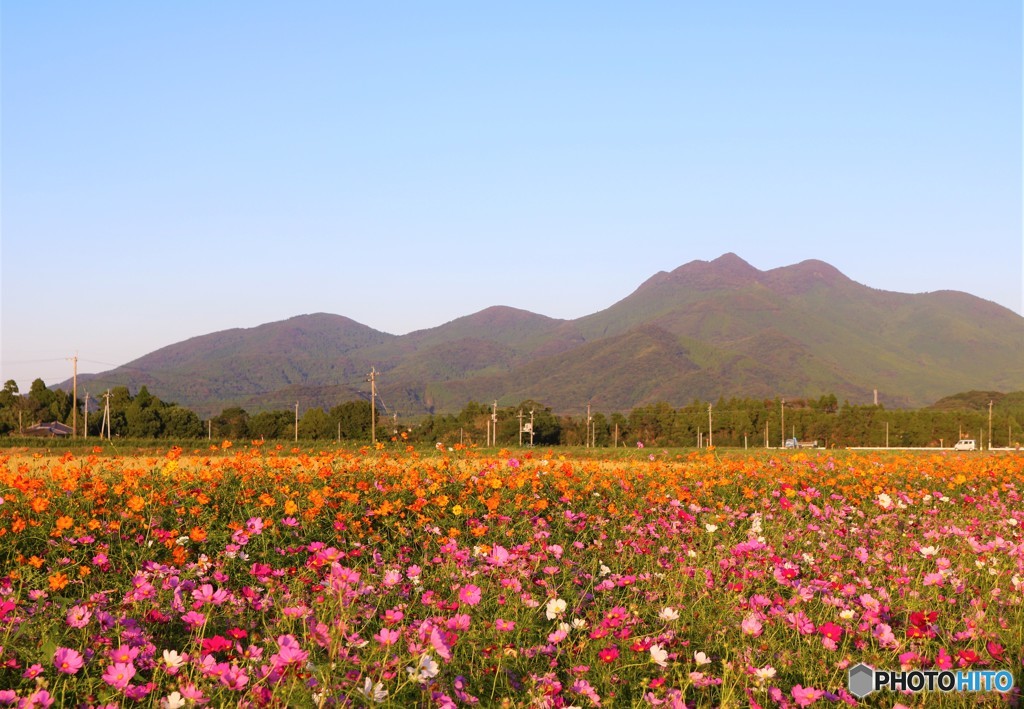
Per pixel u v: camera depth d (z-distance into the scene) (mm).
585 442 112000
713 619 6184
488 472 12445
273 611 5961
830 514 11062
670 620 6031
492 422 109062
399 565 7398
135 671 4492
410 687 4668
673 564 8062
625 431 118188
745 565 7344
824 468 17469
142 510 8820
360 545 8180
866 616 6098
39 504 8062
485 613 6098
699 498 13000
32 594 5504
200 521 8961
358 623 5625
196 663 4539
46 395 101562
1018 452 32125
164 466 12039
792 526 10555
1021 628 6129
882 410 112062
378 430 101562
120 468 13391
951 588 7113
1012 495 14305
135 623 5141
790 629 6062
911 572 7934
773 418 113812
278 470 12648
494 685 4934
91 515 8750
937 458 18094
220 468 12320
